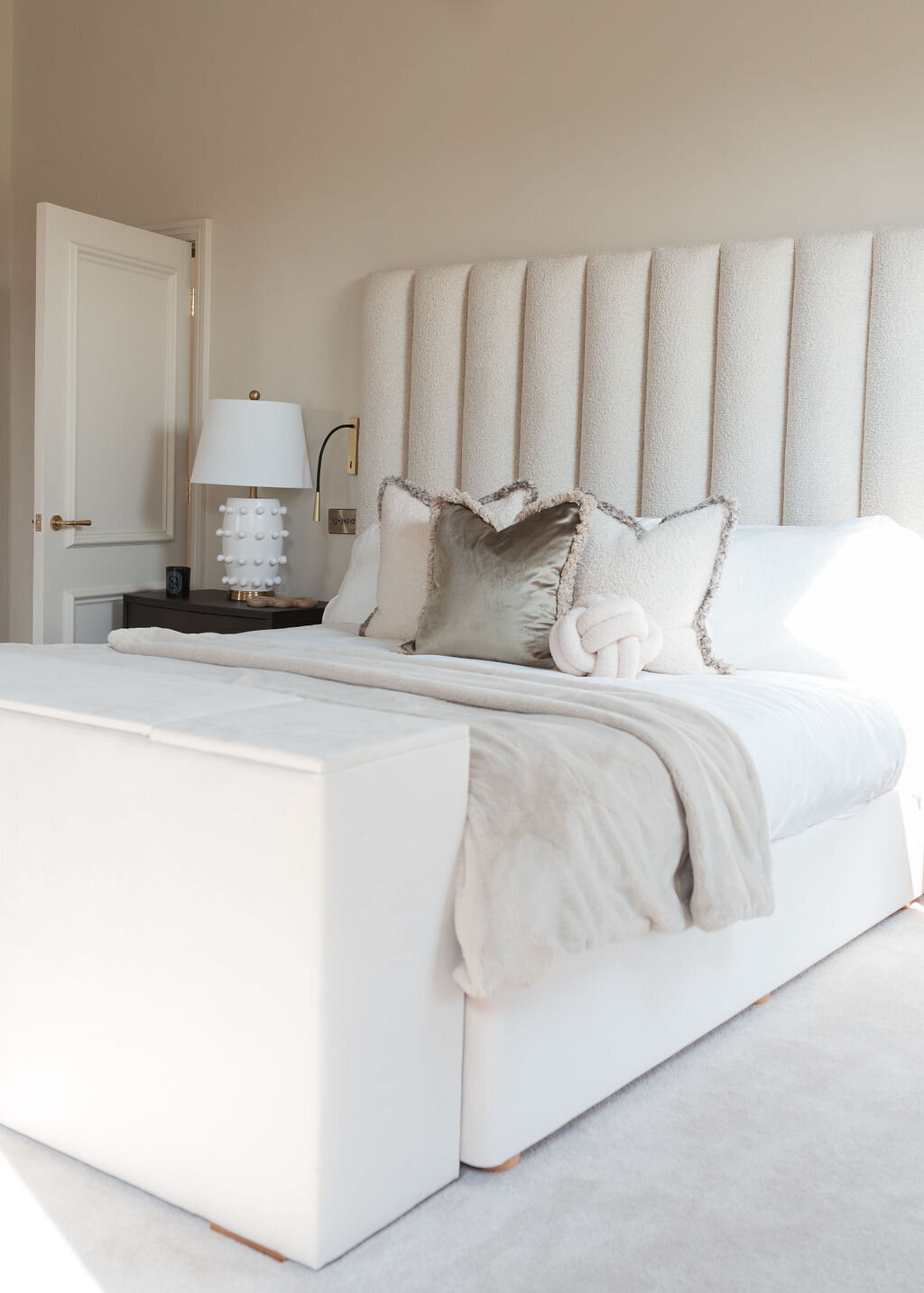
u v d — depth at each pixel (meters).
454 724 1.68
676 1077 2.12
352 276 4.28
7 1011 1.84
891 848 2.92
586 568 2.98
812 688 2.69
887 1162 1.84
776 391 3.33
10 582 5.32
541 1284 1.52
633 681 2.67
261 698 1.85
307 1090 1.49
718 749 2.13
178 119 4.68
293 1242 1.53
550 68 3.79
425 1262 1.55
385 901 1.56
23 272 5.18
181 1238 1.59
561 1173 1.79
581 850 1.77
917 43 3.20
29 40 5.08
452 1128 1.73
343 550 4.39
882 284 3.15
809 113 3.36
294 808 1.47
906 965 2.69
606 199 3.71
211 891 1.56
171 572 4.38
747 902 2.04
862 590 2.91
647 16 3.60
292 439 4.18
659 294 3.46
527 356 3.71
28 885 1.79
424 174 4.07
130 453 4.61
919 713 3.00
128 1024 1.68
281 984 1.50
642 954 2.03
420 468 3.96
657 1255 1.59
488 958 1.64
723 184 3.51
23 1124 1.85
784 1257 1.60
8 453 5.26
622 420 3.55
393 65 4.11
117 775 1.65
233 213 4.56
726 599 2.96
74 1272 1.51
